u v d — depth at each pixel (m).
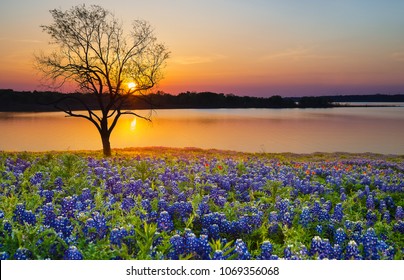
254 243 8.58
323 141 114.25
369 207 12.36
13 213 8.33
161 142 107.00
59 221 7.66
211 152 46.44
